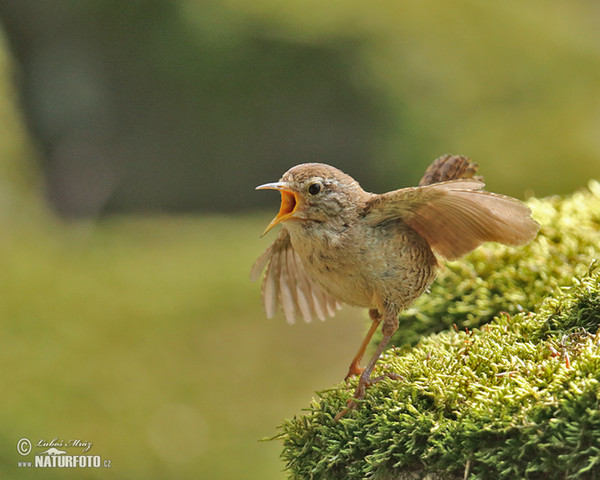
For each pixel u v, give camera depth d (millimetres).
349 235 4406
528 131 19578
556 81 21234
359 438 4008
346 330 13250
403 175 19047
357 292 4527
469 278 5586
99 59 20562
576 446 3346
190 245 17141
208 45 19922
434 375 4105
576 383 3529
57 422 10125
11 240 16938
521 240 4312
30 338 12172
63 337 12352
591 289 4348
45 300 13555
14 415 9992
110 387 10875
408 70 20188
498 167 18766
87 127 20469
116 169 20234
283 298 5434
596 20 24609
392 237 4398
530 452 3480
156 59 20203
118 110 20391
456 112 19812
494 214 4195
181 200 20016
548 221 5711
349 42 20156
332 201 4418
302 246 4559
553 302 4465
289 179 4465
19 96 20625
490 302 5363
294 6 20844
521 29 22594
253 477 9391
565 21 24047
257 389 11266
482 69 21000
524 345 4129
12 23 20812
